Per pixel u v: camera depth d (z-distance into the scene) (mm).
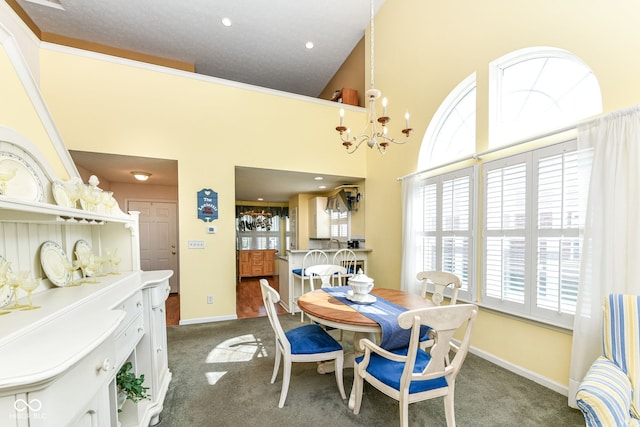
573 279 1951
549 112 2283
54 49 3049
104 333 965
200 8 4066
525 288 2250
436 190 3199
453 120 3270
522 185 2293
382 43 4242
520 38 2355
